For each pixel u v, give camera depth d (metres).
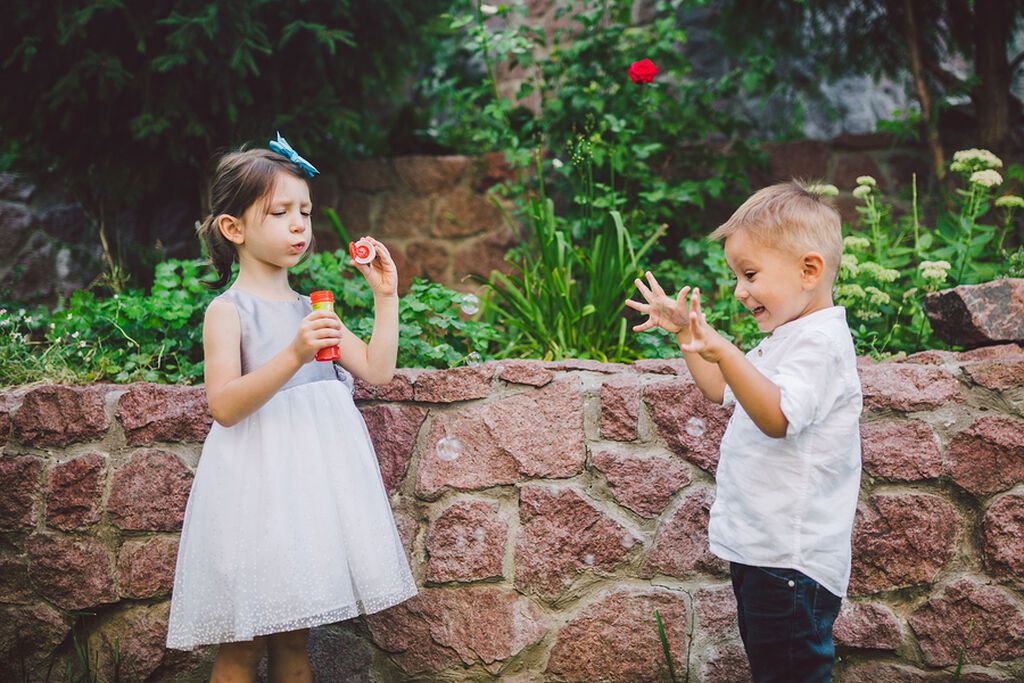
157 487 2.37
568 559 2.29
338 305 3.26
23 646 2.41
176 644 1.94
